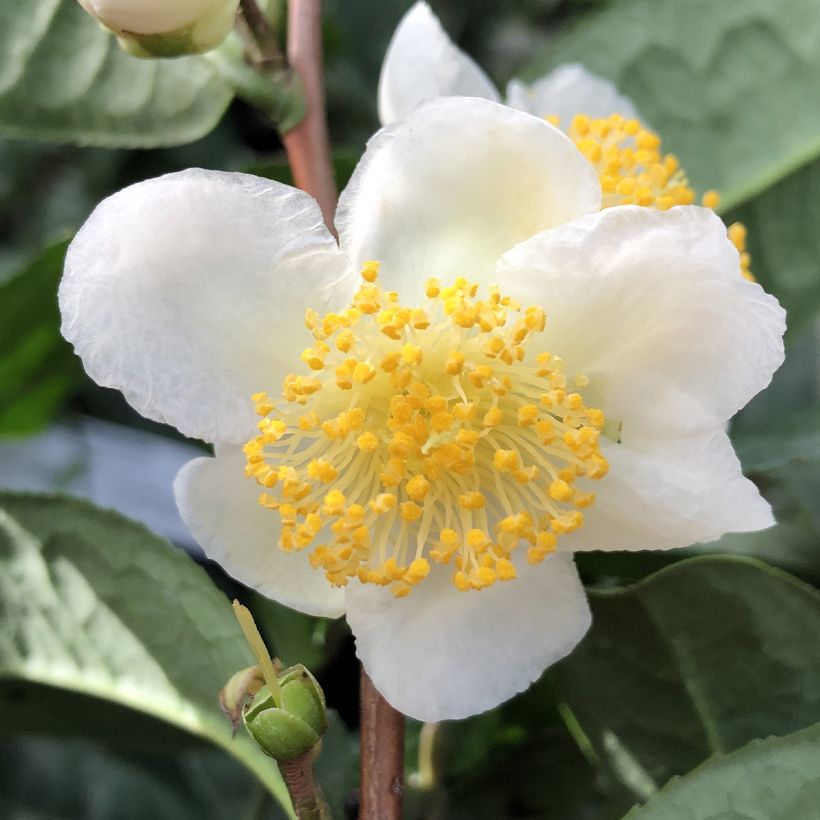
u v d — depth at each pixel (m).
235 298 0.05
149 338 0.05
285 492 0.05
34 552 0.07
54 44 0.07
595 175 0.05
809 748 0.05
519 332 0.05
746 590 0.06
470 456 0.05
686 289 0.05
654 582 0.06
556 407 0.05
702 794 0.05
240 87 0.07
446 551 0.05
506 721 0.07
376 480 0.06
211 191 0.05
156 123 0.07
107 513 0.07
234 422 0.05
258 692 0.05
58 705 0.07
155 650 0.07
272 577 0.05
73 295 0.05
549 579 0.05
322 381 0.05
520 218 0.05
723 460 0.05
